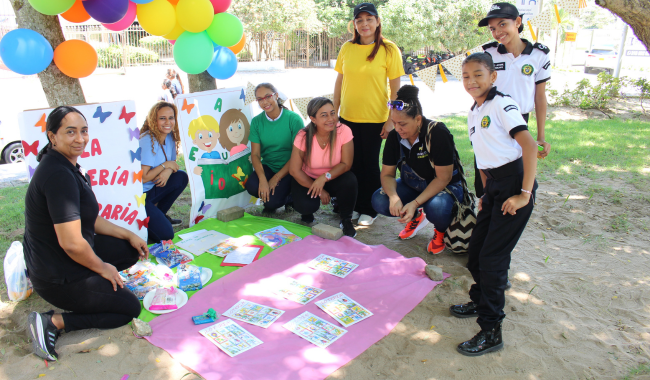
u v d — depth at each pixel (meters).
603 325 3.12
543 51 3.84
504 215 2.74
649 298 3.40
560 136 8.38
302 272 3.78
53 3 3.37
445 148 3.82
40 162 2.71
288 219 5.13
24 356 2.79
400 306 3.35
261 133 4.91
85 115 3.74
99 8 3.60
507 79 3.92
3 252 4.21
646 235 4.41
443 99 14.56
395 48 4.62
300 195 4.71
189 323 3.12
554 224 4.73
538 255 4.12
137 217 4.10
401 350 2.91
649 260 3.96
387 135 4.61
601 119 10.63
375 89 4.67
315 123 4.40
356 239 4.55
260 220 4.89
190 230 4.61
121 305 3.01
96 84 16.50
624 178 6.00
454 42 21.67
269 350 2.85
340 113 4.98
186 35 4.29
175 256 3.95
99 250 3.35
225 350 2.83
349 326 3.10
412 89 3.81
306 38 27.03
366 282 3.62
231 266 3.89
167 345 2.89
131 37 22.72
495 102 2.69
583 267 3.89
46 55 3.78
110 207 3.95
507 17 3.67
